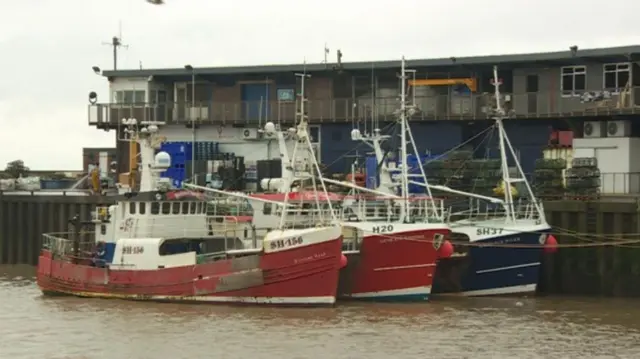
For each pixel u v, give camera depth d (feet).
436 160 215.51
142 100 264.72
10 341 141.90
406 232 169.48
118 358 130.62
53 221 247.09
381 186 187.42
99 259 182.29
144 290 172.14
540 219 183.32
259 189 238.07
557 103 227.40
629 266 184.14
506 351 133.08
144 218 177.78
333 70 244.83
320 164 223.71
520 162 233.14
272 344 136.05
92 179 260.83
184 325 149.69
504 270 181.88
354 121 242.99
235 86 260.01
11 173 361.10
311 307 161.89
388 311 161.79
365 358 128.47
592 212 189.06
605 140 219.61
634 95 213.87
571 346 136.67
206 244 178.60
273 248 161.79
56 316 160.04
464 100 236.22
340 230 159.84
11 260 255.09
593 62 226.79
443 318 156.66
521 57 227.61
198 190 210.38
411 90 240.94
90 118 264.93
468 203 203.72
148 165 181.88
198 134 259.60
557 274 190.49
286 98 255.50
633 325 152.56
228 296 164.86
